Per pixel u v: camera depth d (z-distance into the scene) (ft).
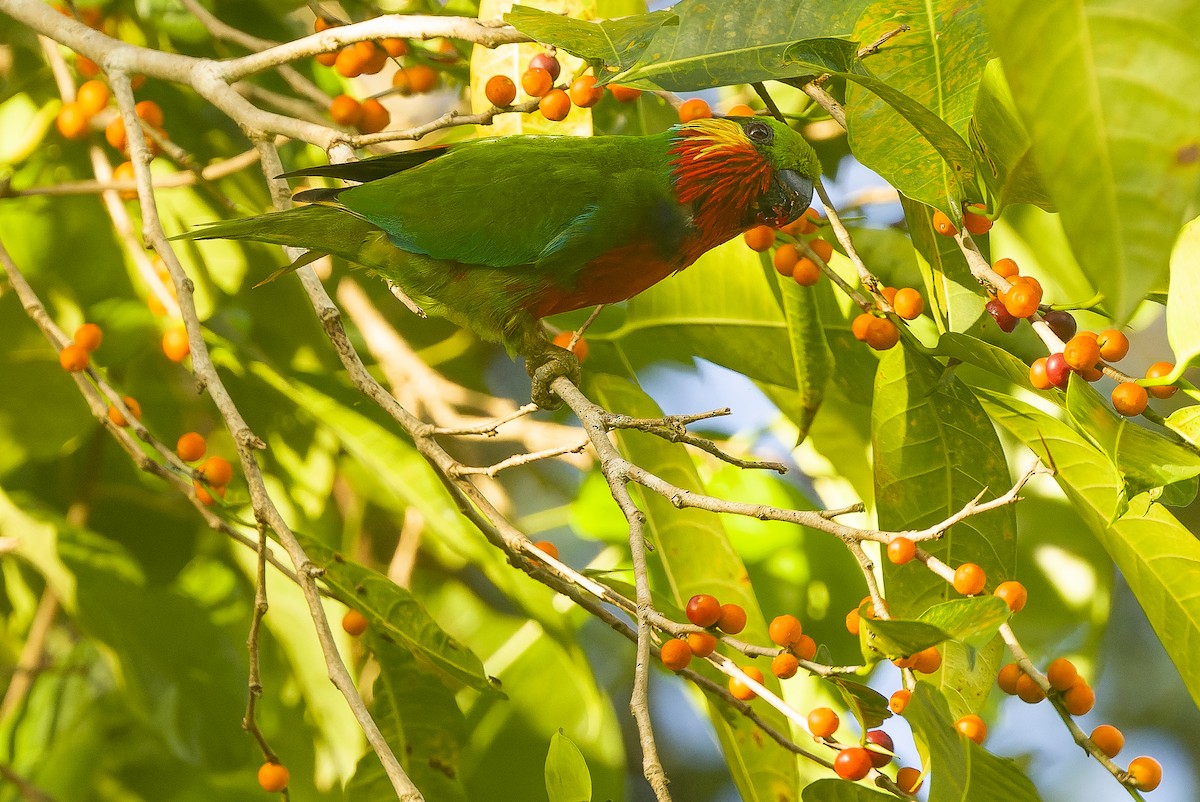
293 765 29.63
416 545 33.68
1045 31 8.95
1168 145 8.72
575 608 33.32
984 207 20.59
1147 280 8.79
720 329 29.27
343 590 23.63
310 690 29.22
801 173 25.31
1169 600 20.03
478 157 25.31
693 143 25.11
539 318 26.71
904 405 22.24
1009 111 17.61
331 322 23.07
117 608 27.17
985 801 16.29
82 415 29.76
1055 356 17.95
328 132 24.11
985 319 23.45
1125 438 16.48
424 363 37.04
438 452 21.50
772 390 31.09
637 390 28.81
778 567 32.19
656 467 27.68
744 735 22.79
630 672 38.55
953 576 17.28
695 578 26.23
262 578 20.40
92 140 30.86
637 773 44.52
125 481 33.22
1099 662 29.43
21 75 33.53
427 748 25.25
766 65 19.71
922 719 16.07
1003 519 22.04
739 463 17.07
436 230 24.81
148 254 31.53
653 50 20.03
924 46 19.35
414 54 29.30
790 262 24.34
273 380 29.89
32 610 31.94
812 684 29.25
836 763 17.98
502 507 35.32
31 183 32.14
